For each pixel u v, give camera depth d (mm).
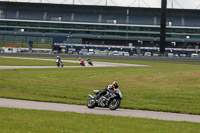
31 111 32219
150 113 36688
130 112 36531
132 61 189875
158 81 70875
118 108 40125
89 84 64375
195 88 58938
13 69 99688
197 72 94062
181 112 38188
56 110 35375
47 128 23141
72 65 131875
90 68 112625
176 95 50438
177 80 72812
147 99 47812
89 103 38188
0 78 71562
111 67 121500
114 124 25953
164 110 38938
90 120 27562
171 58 197875
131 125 25797
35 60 164000
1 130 21859
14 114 29328
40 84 62688
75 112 33062
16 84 62031
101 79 74125
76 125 24672
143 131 23422
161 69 111875
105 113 34281
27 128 22891
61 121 26297
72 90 55656
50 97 48594
